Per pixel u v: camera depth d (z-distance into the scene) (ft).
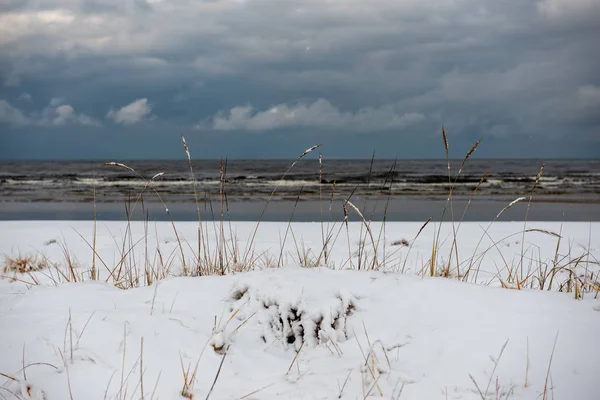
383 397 7.95
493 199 55.26
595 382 7.94
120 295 11.22
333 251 21.57
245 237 25.84
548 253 22.56
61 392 7.70
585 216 40.60
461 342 9.15
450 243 24.66
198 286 11.36
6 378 7.79
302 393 8.06
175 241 24.38
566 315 9.68
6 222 31.04
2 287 13.97
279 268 12.20
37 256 20.31
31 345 8.68
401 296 10.56
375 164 146.72
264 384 8.37
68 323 9.36
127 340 8.99
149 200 53.42
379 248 22.68
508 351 8.79
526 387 8.00
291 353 9.72
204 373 8.59
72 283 12.26
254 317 10.39
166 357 8.78
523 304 10.05
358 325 10.02
